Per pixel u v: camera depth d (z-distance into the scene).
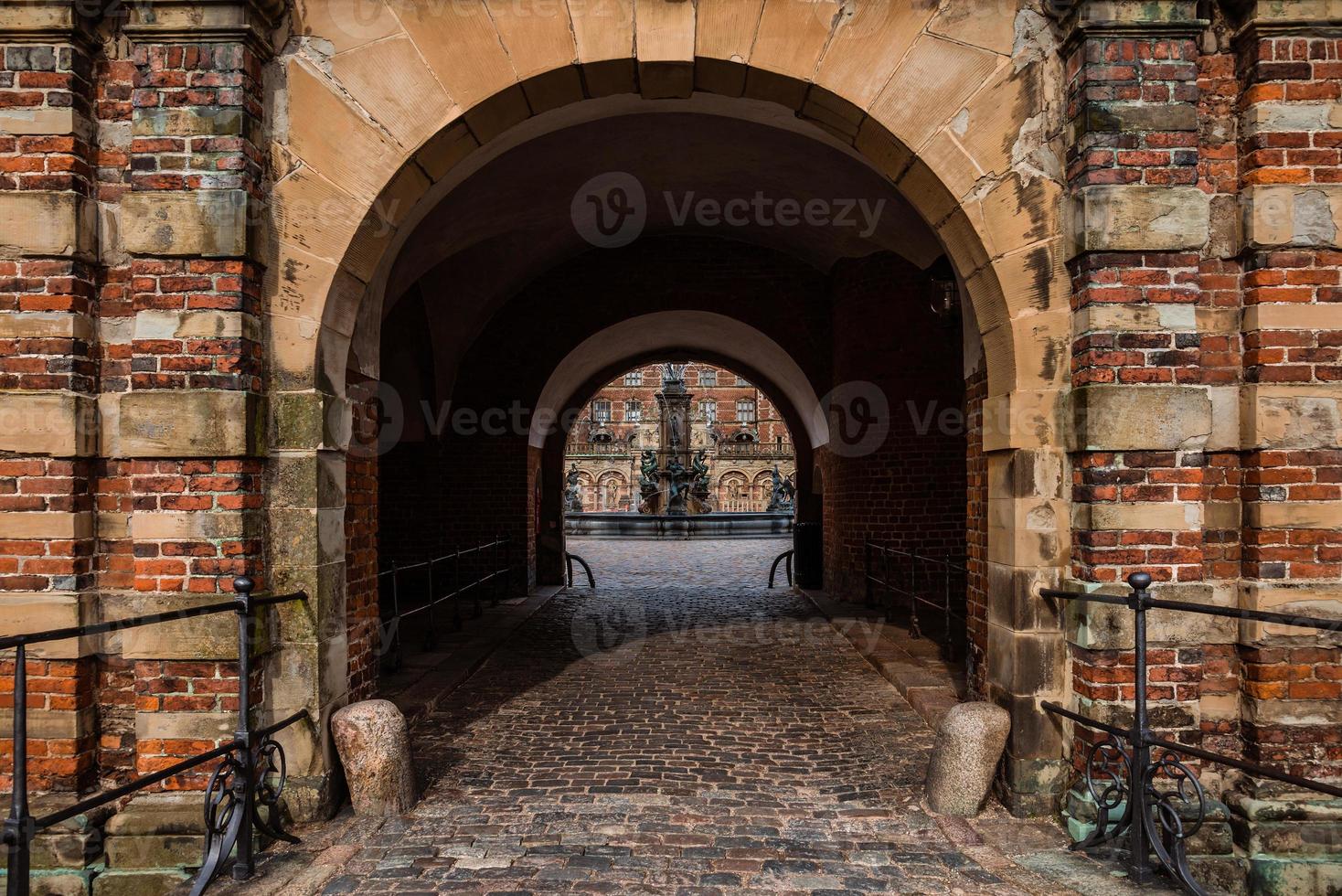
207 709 3.27
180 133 3.31
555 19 3.57
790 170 6.68
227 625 3.26
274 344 3.47
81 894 3.15
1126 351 3.29
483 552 10.10
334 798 3.50
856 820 3.46
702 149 6.57
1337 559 3.21
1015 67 3.53
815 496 11.59
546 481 11.83
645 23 3.58
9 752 3.28
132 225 3.29
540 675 6.21
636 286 10.02
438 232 6.59
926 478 8.64
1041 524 3.48
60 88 3.32
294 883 2.87
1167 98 3.31
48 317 3.31
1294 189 3.25
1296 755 3.18
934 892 2.83
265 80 3.50
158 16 3.29
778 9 3.60
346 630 3.73
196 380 3.28
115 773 3.38
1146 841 2.87
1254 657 3.23
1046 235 3.50
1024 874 2.94
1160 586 3.26
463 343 9.83
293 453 3.45
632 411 44.25
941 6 3.57
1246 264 3.34
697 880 2.94
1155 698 3.25
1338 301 3.24
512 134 4.79
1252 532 3.27
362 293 3.75
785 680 5.98
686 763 4.20
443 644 7.07
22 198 3.29
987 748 3.46
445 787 3.86
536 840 3.27
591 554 16.88
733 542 20.14
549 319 10.07
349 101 3.52
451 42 3.55
